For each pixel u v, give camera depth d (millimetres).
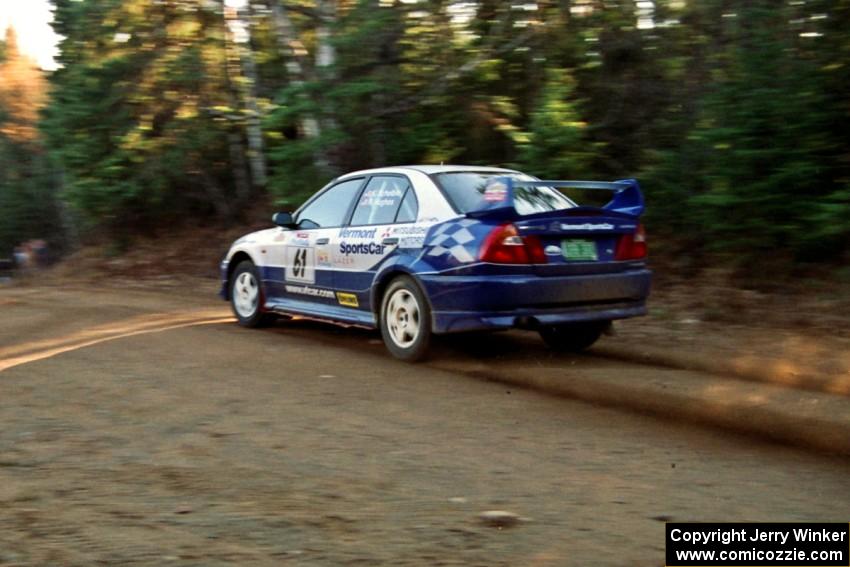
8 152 25344
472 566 3342
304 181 13180
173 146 15992
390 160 13320
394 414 5562
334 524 3738
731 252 10148
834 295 8883
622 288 6883
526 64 13195
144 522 3764
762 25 9766
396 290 7160
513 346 7820
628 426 5332
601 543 3562
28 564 3363
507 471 4469
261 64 15422
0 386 6301
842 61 9430
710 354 7297
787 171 9312
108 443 4918
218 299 12008
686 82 11820
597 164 12328
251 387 6266
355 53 12727
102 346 7922
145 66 15469
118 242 17219
